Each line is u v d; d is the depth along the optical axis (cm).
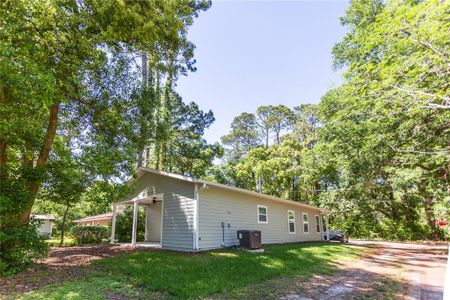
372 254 1241
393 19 470
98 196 899
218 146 2036
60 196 879
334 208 2019
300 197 2620
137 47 962
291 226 1595
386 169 1494
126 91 1005
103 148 837
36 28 646
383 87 593
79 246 1210
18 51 590
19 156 907
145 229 1497
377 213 2416
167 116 1641
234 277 629
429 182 1544
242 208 1234
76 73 756
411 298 544
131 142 1022
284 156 2694
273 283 624
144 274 617
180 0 1047
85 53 747
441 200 1550
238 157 3622
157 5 849
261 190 2673
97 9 721
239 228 1188
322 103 1670
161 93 1573
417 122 941
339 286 630
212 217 1067
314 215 1919
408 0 464
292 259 884
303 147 2673
